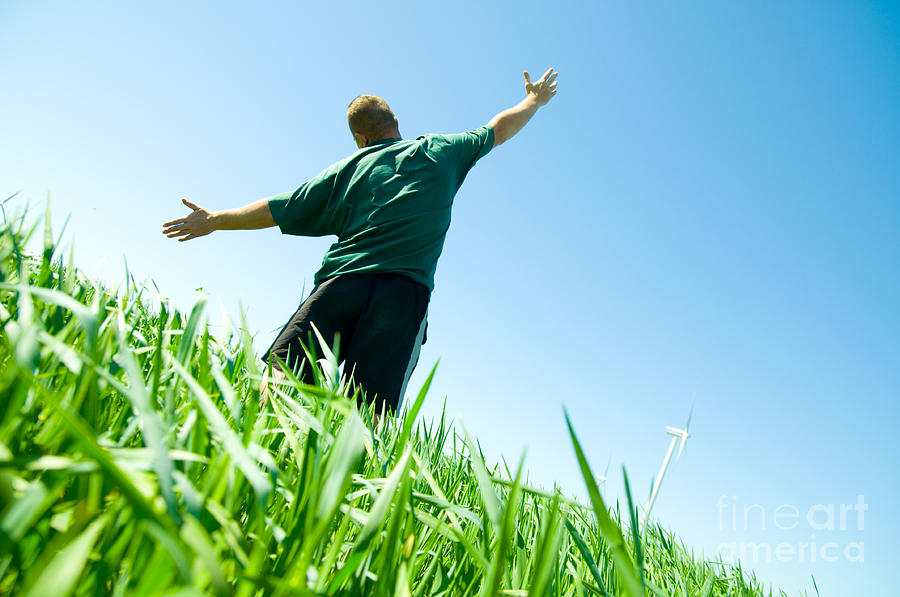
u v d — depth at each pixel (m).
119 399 0.86
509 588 0.90
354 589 0.65
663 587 1.56
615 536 0.48
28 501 0.38
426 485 1.27
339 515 0.84
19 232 1.03
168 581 0.38
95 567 0.47
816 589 2.33
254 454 0.68
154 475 0.55
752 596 2.31
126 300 1.15
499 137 3.84
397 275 3.09
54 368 0.77
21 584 0.46
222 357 1.04
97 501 0.47
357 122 3.66
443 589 0.94
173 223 3.28
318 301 3.02
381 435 1.36
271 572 0.59
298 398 1.36
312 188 3.43
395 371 2.96
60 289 1.05
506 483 0.92
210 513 0.54
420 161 3.34
